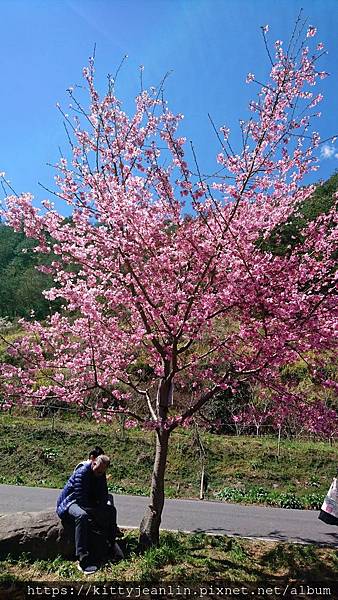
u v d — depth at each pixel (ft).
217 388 20.61
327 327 18.71
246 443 55.93
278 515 32.86
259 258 19.44
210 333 21.40
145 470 48.98
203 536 22.89
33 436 55.72
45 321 23.81
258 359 19.72
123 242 19.21
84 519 18.24
